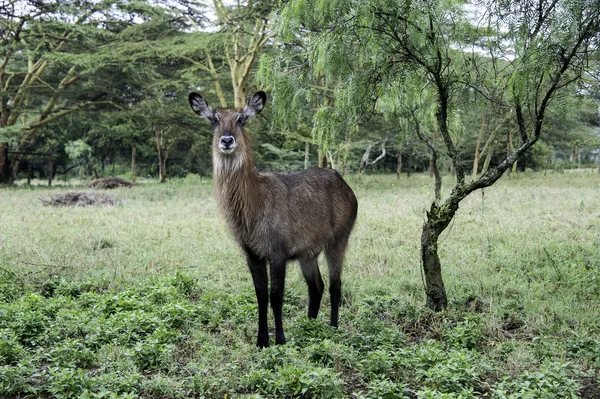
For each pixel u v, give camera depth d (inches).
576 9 163.9
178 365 163.9
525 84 175.5
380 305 217.8
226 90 932.0
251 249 182.5
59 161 1595.7
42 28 863.7
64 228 400.8
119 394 141.3
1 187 965.8
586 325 191.9
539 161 1245.1
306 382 137.3
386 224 394.0
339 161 769.6
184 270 276.1
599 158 1047.6
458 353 153.2
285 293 234.8
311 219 192.4
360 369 155.6
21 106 1018.7
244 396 138.9
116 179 926.4
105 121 1229.7
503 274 258.4
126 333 181.2
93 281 250.7
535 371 155.1
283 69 209.9
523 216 411.5
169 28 855.1
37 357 159.8
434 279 208.2
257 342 179.2
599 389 146.4
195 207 553.6
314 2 186.7
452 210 203.6
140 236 366.3
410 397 143.3
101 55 807.1
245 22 708.0
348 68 196.4
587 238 330.0
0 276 252.8
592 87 201.2
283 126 213.3
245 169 177.6
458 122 232.7
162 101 968.9
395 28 192.1
